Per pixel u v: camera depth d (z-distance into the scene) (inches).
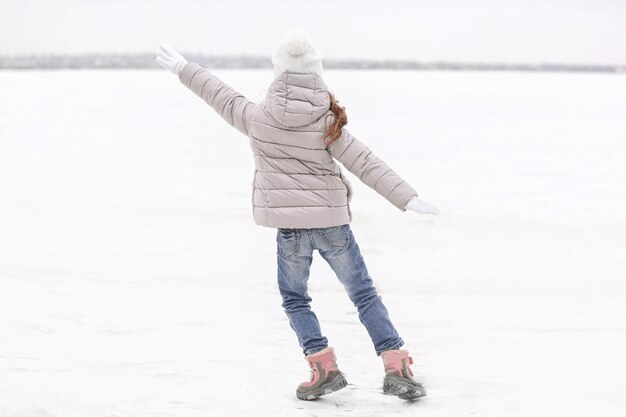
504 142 1144.2
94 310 291.3
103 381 193.5
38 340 241.6
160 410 169.9
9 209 557.6
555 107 2110.0
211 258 409.4
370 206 558.3
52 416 163.2
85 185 692.7
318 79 170.4
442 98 2541.8
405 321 280.5
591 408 175.5
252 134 174.6
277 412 170.2
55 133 1240.2
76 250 427.2
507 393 187.5
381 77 5482.3
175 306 301.3
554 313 294.0
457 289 338.6
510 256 413.1
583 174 775.7
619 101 2448.3
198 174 784.9
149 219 526.6
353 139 171.6
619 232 476.7
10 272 366.0
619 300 318.0
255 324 271.9
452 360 225.5
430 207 164.6
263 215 173.5
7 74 5570.9
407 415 168.2
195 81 181.9
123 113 1740.9
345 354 231.3
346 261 176.7
